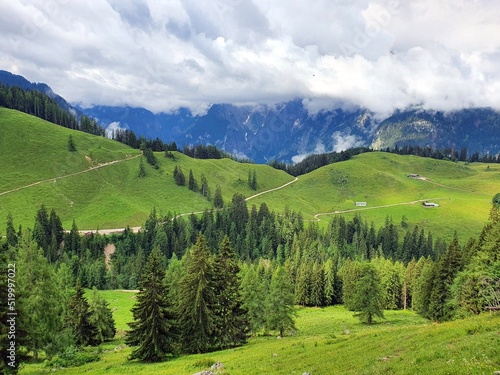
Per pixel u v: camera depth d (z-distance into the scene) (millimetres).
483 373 17422
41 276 54750
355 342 38500
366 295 84875
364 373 24188
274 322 68938
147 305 48406
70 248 181875
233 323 56000
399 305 120812
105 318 75875
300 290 132125
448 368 19797
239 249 198750
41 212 190250
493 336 26500
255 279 73812
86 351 65000
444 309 72375
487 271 59906
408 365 23484
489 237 72000
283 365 33438
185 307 53656
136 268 167000
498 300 56219
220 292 56062
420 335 34156
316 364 31328
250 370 33594
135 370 42844
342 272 137625
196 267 53688
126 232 196375
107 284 163000
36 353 55688
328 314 110312
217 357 45688
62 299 68625
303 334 73250
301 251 183375
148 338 47875
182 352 52562
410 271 120375
